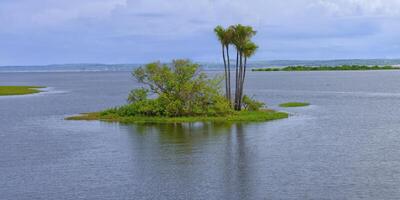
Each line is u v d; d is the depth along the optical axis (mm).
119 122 53812
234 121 52750
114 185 27641
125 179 28844
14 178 29578
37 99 92812
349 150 36375
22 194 26281
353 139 41156
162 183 27859
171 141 40812
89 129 48969
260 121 52844
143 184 27719
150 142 40562
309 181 27781
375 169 30391
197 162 32781
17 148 39281
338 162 32344
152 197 25375
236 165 31750
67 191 26672
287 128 47469
